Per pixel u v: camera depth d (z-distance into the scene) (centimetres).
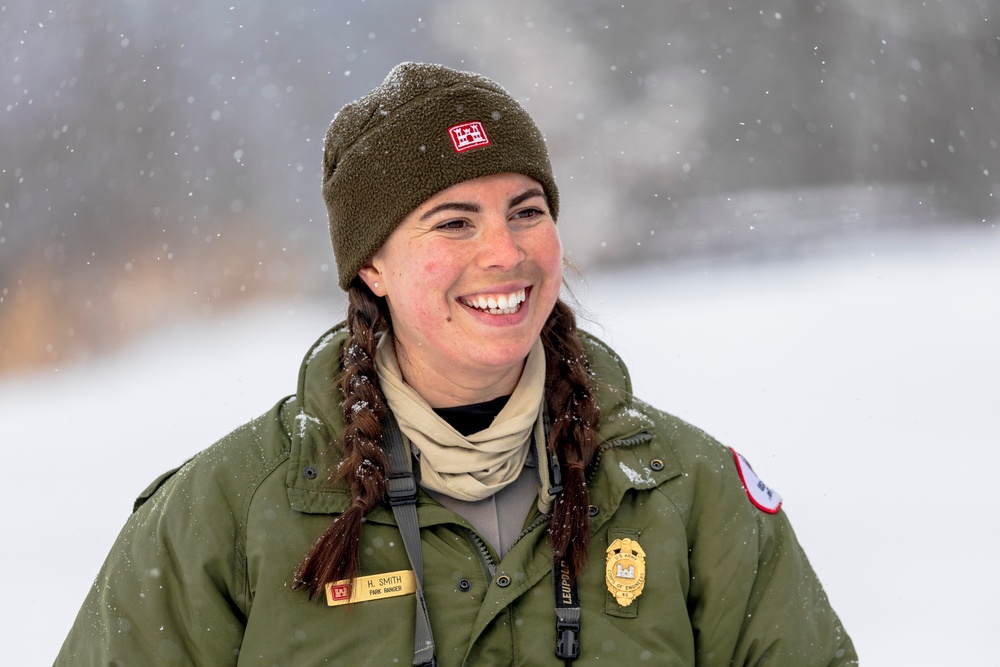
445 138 594
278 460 616
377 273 638
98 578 628
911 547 1380
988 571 1297
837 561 1355
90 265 5684
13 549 1570
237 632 594
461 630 597
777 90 7631
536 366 642
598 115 7588
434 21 7650
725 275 4294
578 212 6594
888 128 7531
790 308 3278
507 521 631
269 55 7238
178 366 3200
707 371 2444
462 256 593
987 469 1678
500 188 600
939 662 1088
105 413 2584
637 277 4522
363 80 7412
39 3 7000
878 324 2936
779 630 655
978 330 2794
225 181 6612
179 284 5316
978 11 7706
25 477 1984
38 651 1183
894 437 1875
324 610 590
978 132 7562
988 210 6419
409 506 609
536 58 7738
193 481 616
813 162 7444
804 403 2131
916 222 5894
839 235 5500
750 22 7844
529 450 644
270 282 5288
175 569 599
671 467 660
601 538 634
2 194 6450
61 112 6788
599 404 670
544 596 615
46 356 4253
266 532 595
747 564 654
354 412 612
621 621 621
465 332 602
